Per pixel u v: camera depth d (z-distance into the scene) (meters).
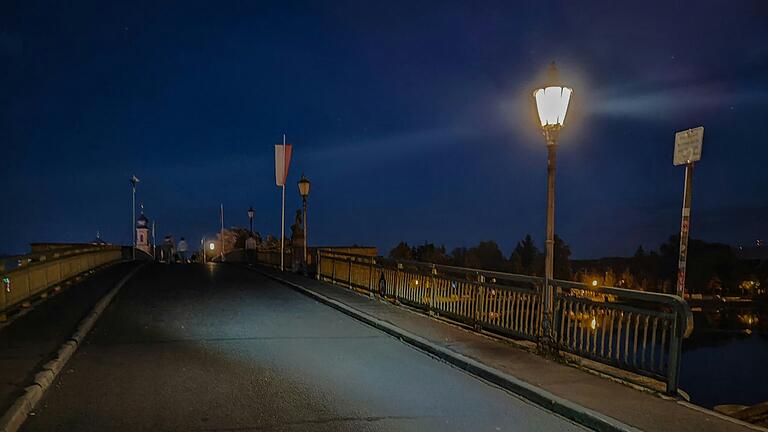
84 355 9.38
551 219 9.51
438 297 13.64
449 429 6.22
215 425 6.17
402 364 9.20
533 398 7.28
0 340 9.86
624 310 8.00
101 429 5.99
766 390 46.03
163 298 17.16
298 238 29.05
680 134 7.62
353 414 6.64
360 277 19.28
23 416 6.24
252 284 22.38
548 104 9.37
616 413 6.43
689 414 6.41
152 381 7.88
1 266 11.89
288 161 29.64
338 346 10.54
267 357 9.53
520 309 10.35
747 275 91.25
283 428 6.12
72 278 21.00
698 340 64.25
